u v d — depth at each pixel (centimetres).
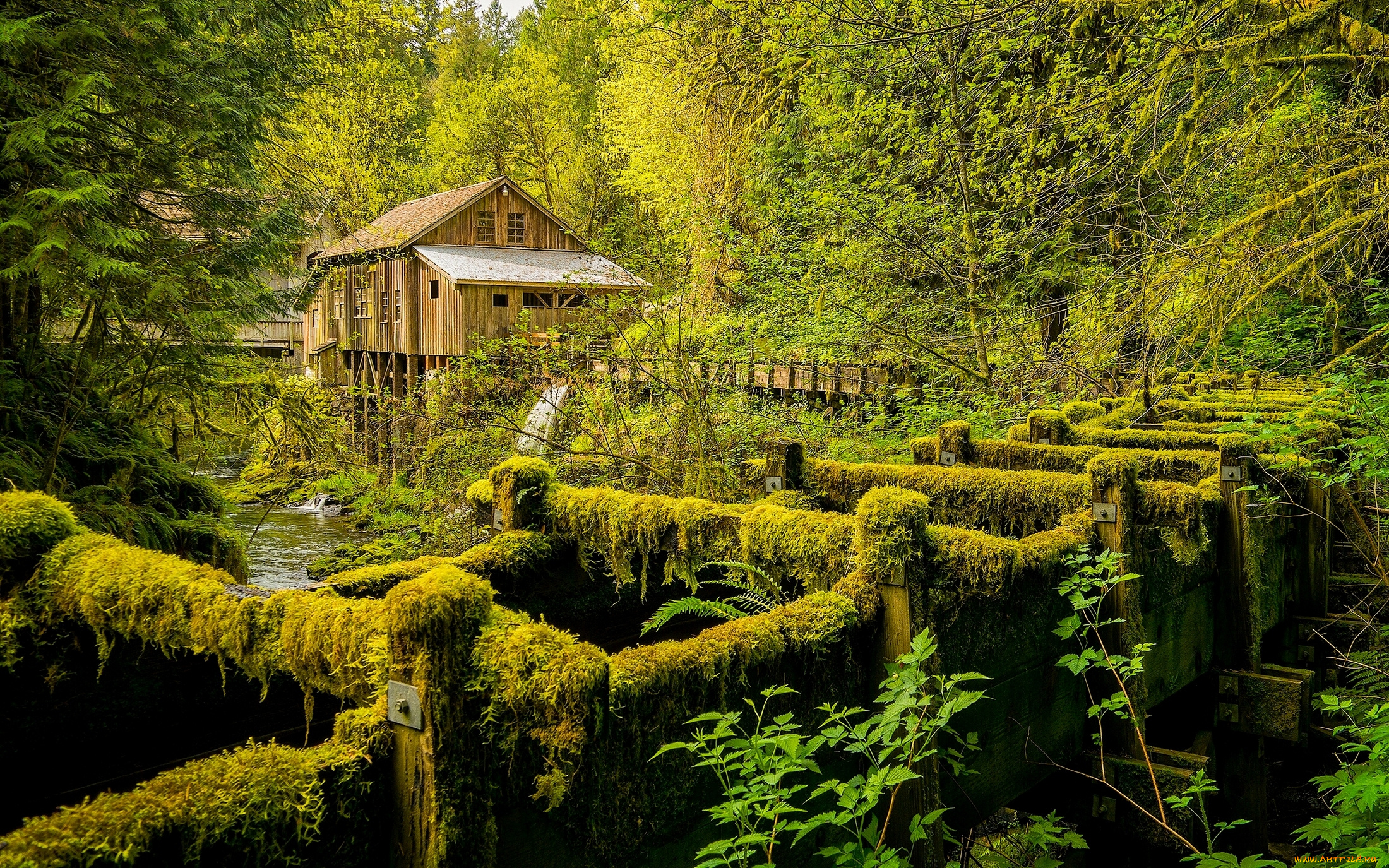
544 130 3244
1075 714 295
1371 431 391
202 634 172
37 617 201
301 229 780
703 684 171
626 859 158
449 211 2312
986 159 850
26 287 573
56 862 97
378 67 3008
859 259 845
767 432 659
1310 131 654
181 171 710
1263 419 459
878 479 370
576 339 678
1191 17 668
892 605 213
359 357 2673
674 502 284
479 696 131
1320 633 420
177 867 108
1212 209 804
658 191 1745
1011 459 429
